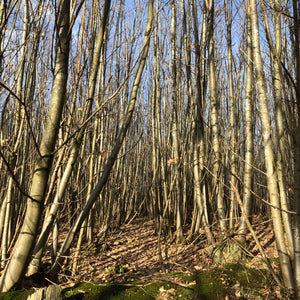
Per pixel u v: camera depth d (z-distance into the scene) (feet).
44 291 6.12
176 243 15.05
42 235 7.77
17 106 9.71
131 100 8.16
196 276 7.52
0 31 7.38
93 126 12.67
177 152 16.05
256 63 7.54
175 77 16.55
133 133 25.00
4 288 6.32
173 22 16.66
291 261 6.89
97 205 21.16
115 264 11.84
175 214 17.22
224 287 6.91
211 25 11.54
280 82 7.47
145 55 8.28
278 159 7.26
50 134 6.30
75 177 12.85
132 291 6.70
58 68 6.41
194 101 12.89
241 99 19.33
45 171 6.22
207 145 13.46
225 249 10.05
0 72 8.88
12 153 9.38
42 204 6.27
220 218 10.66
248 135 10.73
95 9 12.82
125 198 25.02
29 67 9.98
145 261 12.65
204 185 12.47
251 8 7.67
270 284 7.06
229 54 14.34
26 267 6.40
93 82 8.21
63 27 6.44
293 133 6.78
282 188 7.13
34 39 9.97
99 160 15.10
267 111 7.38
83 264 11.69
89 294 6.61
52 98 6.37
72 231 7.92
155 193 18.08
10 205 9.36
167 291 6.78
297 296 6.21
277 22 7.59
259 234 15.76
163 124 18.47
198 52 12.67
